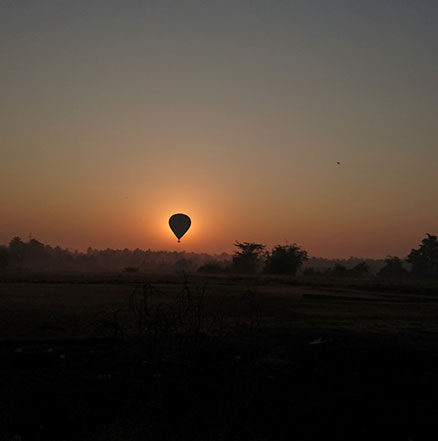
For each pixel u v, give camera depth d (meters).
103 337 13.66
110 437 6.47
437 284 77.12
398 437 6.96
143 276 78.56
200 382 9.46
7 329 16.20
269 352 12.88
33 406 7.71
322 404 8.35
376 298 39.50
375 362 12.16
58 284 47.94
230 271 123.75
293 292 43.81
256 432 6.87
